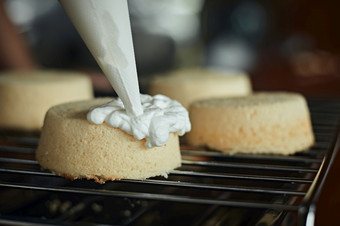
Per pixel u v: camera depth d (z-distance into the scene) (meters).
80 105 0.42
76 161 0.38
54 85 0.53
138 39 1.08
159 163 0.38
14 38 0.78
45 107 0.53
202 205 0.37
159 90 0.58
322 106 0.59
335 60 1.04
